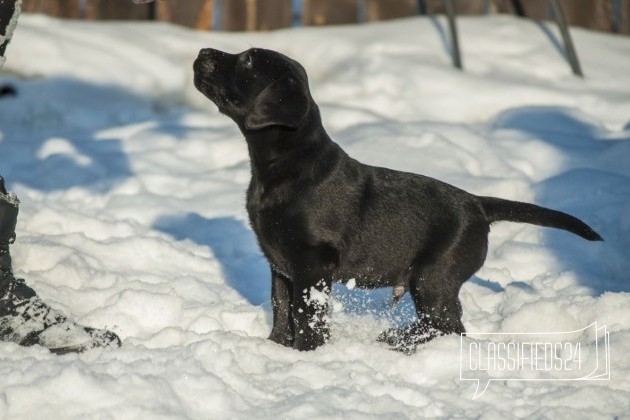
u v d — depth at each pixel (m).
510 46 16.92
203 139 14.10
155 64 16.52
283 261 8.33
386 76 15.76
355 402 6.84
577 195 11.83
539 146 13.45
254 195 8.33
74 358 7.12
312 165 8.16
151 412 6.42
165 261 10.36
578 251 10.62
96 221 11.08
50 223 10.92
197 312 8.72
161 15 17.81
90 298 9.02
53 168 13.02
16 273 9.28
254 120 7.61
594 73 16.34
